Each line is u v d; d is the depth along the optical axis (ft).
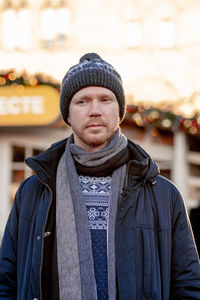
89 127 7.00
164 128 26.21
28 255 6.93
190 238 7.27
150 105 24.98
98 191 7.08
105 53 28.40
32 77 24.80
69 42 28.66
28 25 28.81
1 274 7.22
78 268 6.68
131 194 6.99
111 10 28.50
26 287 6.83
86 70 7.19
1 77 24.84
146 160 7.09
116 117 7.16
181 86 27.71
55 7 28.84
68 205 6.97
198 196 27.40
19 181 26.91
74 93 7.23
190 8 27.94
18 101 24.97
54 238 6.90
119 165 7.18
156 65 27.99
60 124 26.20
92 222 6.91
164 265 6.91
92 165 7.10
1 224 26.63
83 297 6.57
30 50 28.73
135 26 28.22
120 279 6.61
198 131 25.46
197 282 7.04
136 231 6.87
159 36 28.04
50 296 6.75
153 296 6.67
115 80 7.27
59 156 7.52
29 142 26.96
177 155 27.32
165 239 6.99
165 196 7.18
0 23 28.94
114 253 6.72
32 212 7.15
